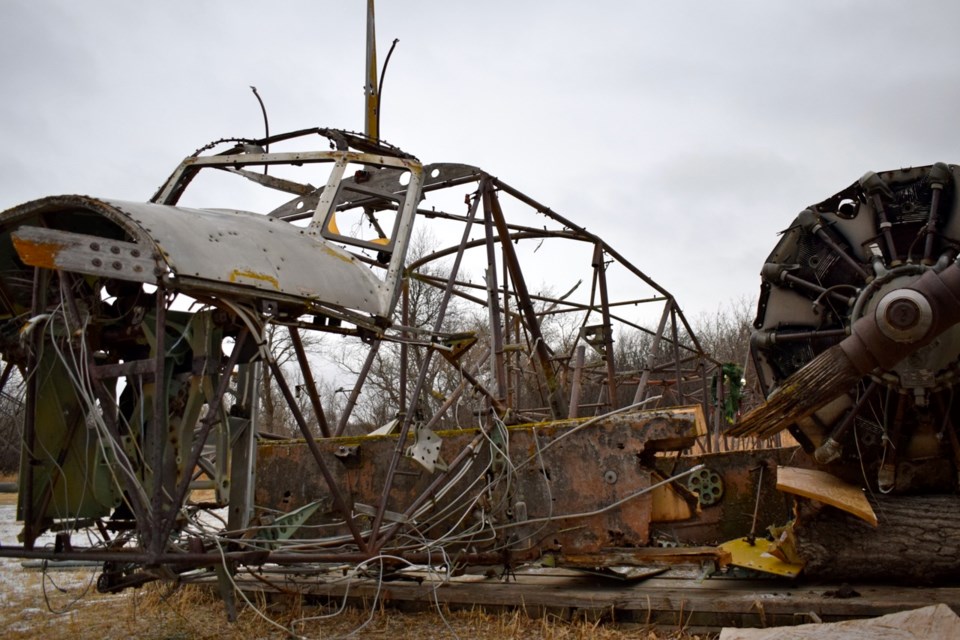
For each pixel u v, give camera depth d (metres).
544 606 5.38
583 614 5.25
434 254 9.76
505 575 6.45
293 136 6.38
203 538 4.72
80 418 4.76
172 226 4.20
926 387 5.43
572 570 6.69
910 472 5.79
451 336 5.65
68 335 4.38
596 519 5.51
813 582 5.68
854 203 6.04
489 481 5.86
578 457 5.64
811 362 5.44
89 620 5.56
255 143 6.48
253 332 4.35
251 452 5.31
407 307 9.70
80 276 4.60
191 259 4.08
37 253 3.69
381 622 5.43
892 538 5.34
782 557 5.82
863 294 5.68
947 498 5.60
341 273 5.03
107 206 4.10
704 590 5.50
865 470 5.95
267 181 6.44
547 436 5.79
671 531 6.61
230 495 5.23
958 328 5.37
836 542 5.45
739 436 5.75
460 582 6.28
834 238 6.04
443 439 6.24
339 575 6.53
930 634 3.59
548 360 8.95
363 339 5.20
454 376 18.41
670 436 5.34
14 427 5.52
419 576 6.28
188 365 4.72
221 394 4.23
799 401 5.46
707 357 13.62
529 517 5.73
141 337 4.62
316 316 5.00
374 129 8.34
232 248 4.41
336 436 7.26
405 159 6.06
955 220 5.57
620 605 5.18
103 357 4.95
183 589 6.21
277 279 4.51
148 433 4.55
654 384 13.74
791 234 6.23
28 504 4.64
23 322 4.97
